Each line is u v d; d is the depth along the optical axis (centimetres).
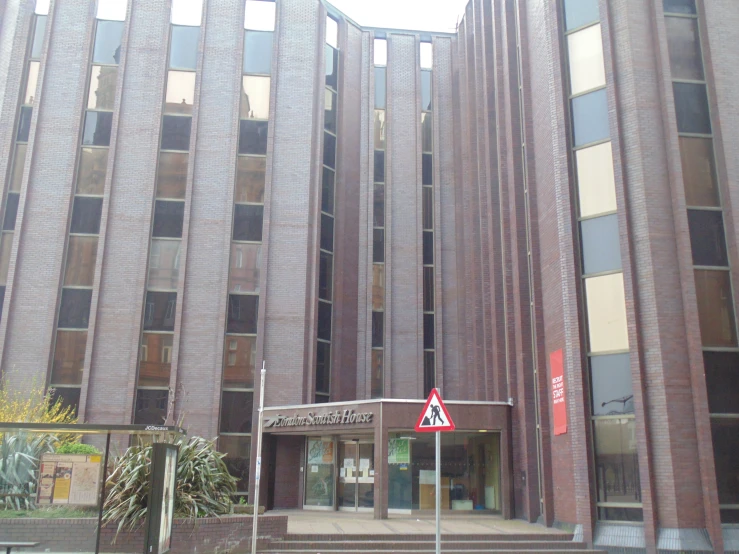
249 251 2897
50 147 2895
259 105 3039
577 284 1958
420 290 3238
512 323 2492
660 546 1664
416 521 2217
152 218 2870
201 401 2720
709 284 1853
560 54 2127
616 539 1755
